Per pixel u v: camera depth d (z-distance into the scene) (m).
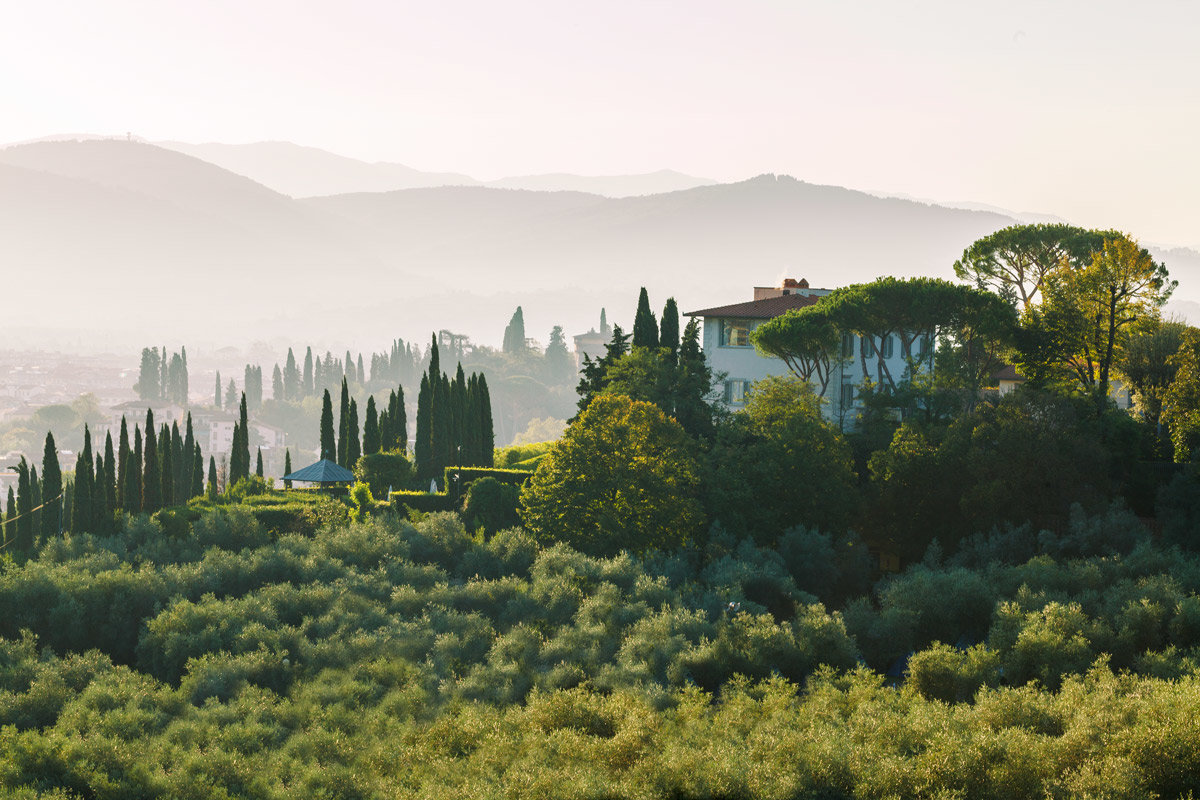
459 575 72.75
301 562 72.88
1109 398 78.50
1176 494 65.12
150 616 66.38
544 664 56.12
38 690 55.09
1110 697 42.34
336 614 64.31
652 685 50.84
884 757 39.28
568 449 73.44
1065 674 47.69
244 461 113.06
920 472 69.94
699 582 65.75
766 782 38.88
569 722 47.47
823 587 66.38
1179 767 37.03
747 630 54.88
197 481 115.44
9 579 67.38
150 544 77.81
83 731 51.25
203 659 58.09
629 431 72.94
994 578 60.28
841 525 71.19
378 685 55.97
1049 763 37.78
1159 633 51.44
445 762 45.75
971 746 38.44
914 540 71.00
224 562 71.62
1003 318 78.19
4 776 46.34
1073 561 60.28
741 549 67.56
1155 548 60.62
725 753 40.91
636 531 70.56
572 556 68.38
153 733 51.62
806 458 71.56
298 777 46.34
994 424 71.12
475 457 107.06
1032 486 67.31
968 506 67.81
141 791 45.91
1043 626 51.41
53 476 93.88
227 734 50.00
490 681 54.47
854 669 53.34
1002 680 50.97
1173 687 43.12
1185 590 55.19
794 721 44.59
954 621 57.06
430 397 105.38
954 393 76.12
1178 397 69.62
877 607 66.81
